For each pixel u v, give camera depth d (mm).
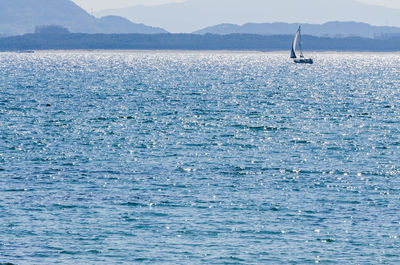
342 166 120375
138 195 97688
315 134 159125
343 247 75438
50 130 162250
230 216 86938
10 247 74812
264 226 82750
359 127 171625
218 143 145500
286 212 88875
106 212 88375
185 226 82625
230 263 70688
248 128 168875
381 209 90750
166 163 122875
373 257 72625
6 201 93250
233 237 78625
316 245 76062
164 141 147375
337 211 89500
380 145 142875
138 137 152625
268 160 126188
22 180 107062
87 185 104125
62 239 77562
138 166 119688
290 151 136125
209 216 86938
